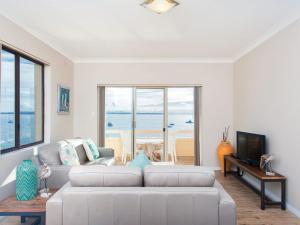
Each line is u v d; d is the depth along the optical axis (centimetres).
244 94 468
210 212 175
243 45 428
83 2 260
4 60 305
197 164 549
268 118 366
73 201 174
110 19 308
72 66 533
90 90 542
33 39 355
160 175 185
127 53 489
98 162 404
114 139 567
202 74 541
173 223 175
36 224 266
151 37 384
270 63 360
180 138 582
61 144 360
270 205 321
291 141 304
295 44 295
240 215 297
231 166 518
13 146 321
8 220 278
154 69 541
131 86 550
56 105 443
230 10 282
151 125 571
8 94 316
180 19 309
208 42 411
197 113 550
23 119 351
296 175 294
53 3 262
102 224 175
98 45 429
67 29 343
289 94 309
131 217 175
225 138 537
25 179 227
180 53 489
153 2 248
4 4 263
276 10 282
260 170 348
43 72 414
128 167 194
